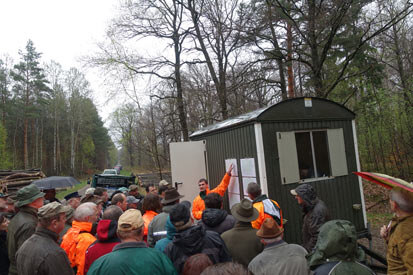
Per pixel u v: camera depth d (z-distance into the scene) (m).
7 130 34.81
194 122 14.88
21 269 2.25
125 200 4.45
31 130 39.62
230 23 11.69
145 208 3.98
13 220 3.06
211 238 2.40
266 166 4.99
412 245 1.85
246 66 12.34
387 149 12.61
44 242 2.31
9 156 30.19
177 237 2.32
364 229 5.63
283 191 5.05
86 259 2.60
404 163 11.76
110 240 2.64
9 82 32.94
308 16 10.13
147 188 6.58
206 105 14.62
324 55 10.45
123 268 1.91
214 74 14.25
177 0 14.21
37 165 37.50
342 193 5.54
